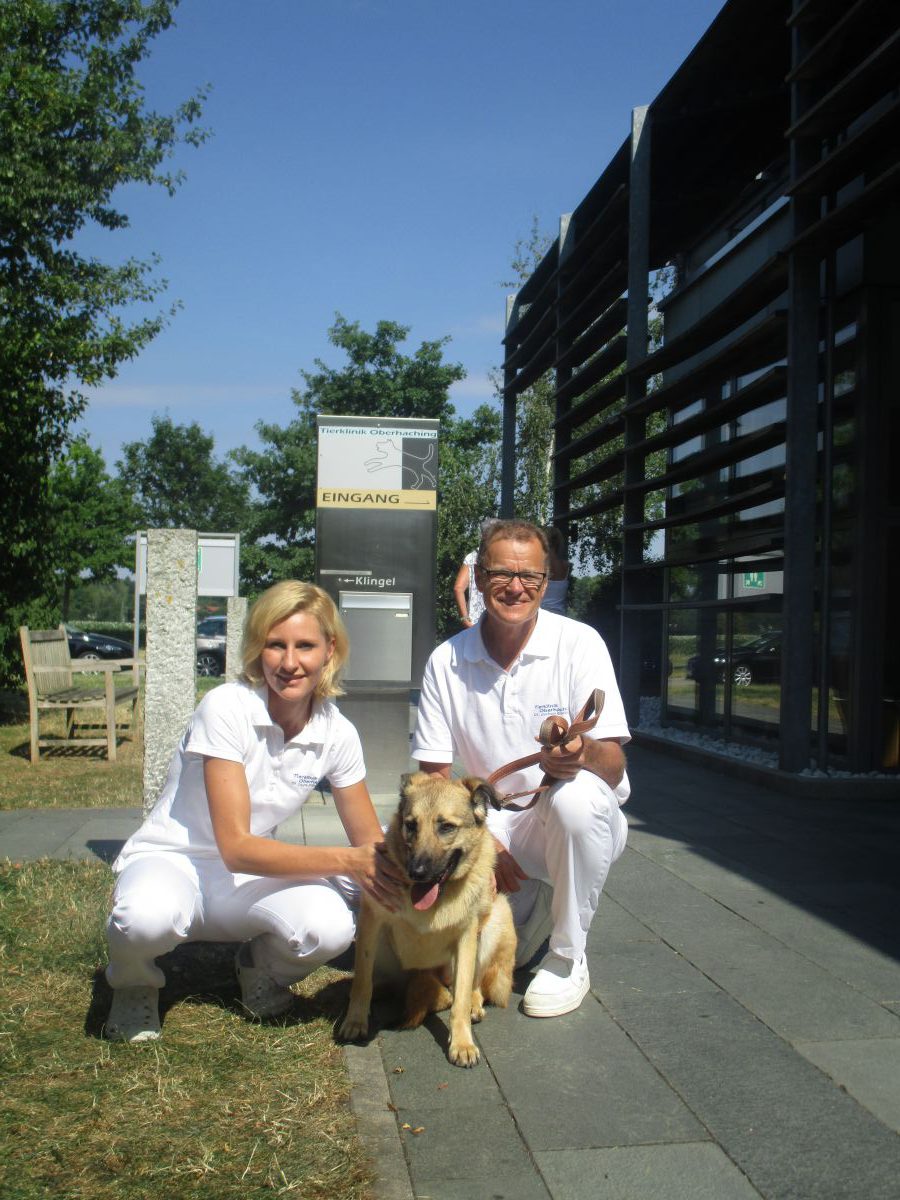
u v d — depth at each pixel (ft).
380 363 126.11
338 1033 11.71
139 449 227.40
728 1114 9.87
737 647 35.09
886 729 27.71
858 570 27.45
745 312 32.58
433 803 11.09
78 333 46.24
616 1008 12.62
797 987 13.33
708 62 35.73
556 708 13.26
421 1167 8.84
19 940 14.40
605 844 12.26
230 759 11.35
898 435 27.37
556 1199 8.36
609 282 44.62
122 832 22.18
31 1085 10.19
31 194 44.88
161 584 17.19
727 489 36.22
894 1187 8.59
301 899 11.46
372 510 27.32
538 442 91.56
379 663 27.40
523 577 12.61
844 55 27.20
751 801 26.45
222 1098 10.05
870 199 23.35
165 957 14.06
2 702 53.72
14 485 45.60
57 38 50.65
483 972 12.46
